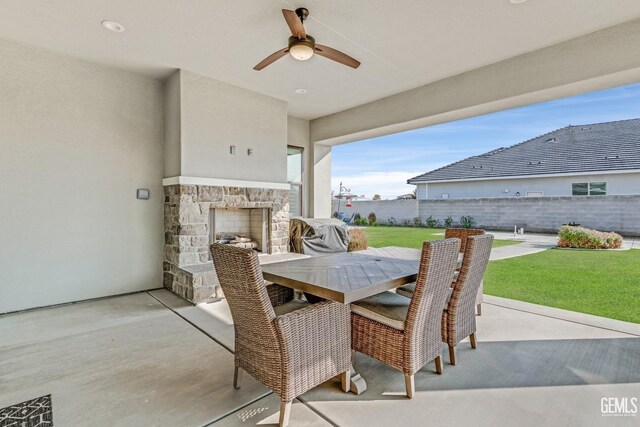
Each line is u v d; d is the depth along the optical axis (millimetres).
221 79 4680
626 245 7781
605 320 3322
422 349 2100
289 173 6770
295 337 1766
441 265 2055
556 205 10148
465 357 2547
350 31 3342
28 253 3734
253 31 3373
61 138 3938
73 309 3775
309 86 4934
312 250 6008
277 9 2975
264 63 3311
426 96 4840
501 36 3420
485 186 13328
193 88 4465
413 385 2031
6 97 3582
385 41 3543
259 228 5566
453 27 3250
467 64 4129
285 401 1737
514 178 12414
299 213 6910
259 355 1875
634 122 12398
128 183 4477
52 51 3840
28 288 3738
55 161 3902
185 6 2934
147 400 1999
